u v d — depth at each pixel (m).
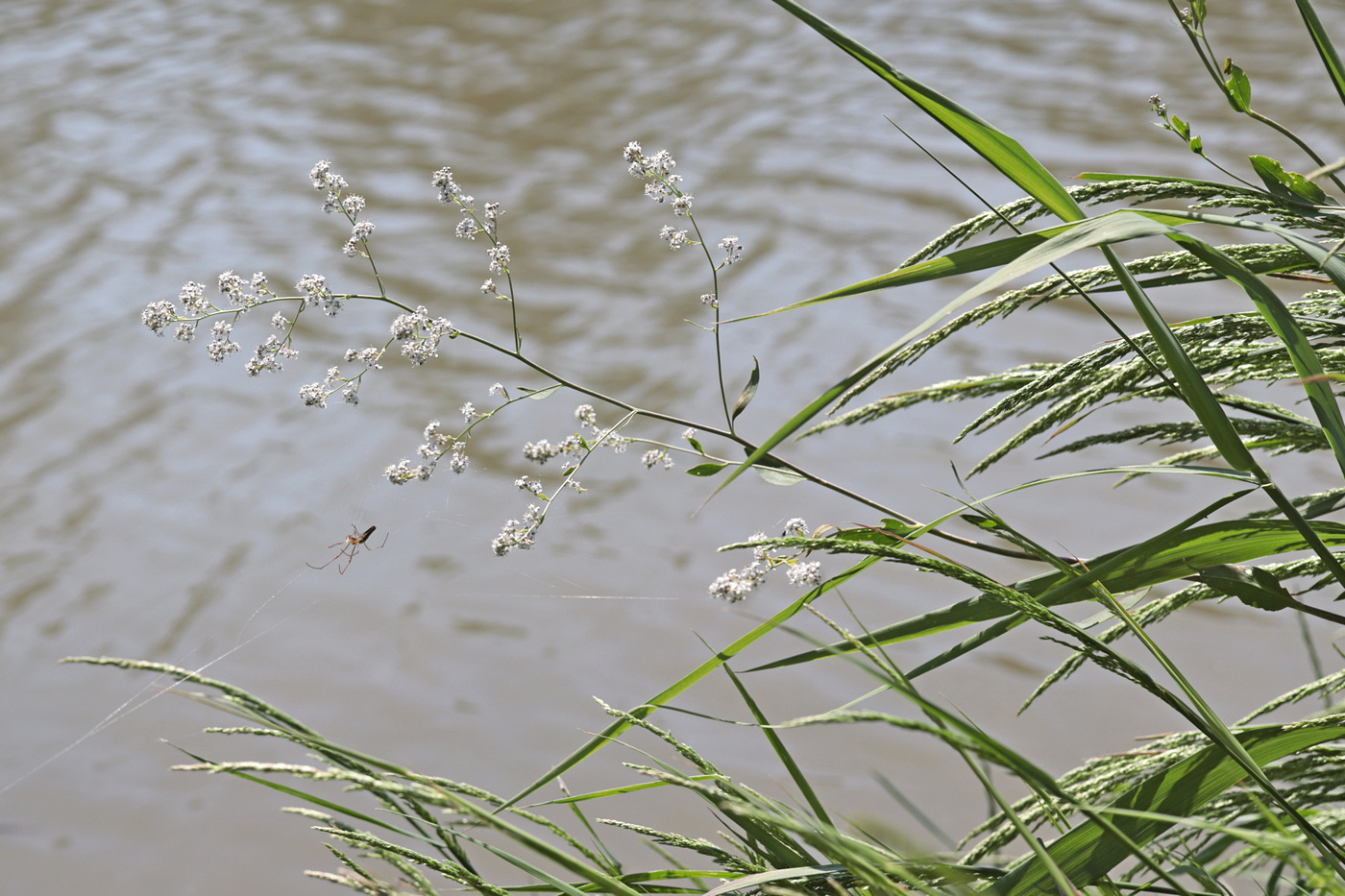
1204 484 7.79
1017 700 6.65
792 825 0.82
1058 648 7.02
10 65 17.20
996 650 7.04
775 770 6.39
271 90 15.57
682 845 1.07
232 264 11.22
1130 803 0.95
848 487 8.25
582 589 7.68
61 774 6.60
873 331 9.78
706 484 8.48
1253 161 1.11
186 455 9.08
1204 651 6.81
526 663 7.19
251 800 6.41
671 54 16.22
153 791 6.50
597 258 11.15
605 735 1.03
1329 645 6.61
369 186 12.74
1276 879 0.97
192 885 5.89
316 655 7.30
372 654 7.32
